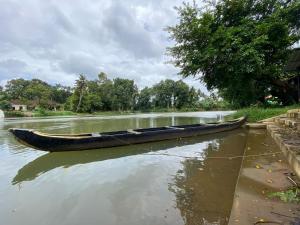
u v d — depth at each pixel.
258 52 14.92
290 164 4.83
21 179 5.79
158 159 7.43
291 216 3.01
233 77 17.06
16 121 27.59
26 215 3.92
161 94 93.38
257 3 17.70
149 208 4.02
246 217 3.03
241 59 14.77
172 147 9.33
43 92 76.19
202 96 96.75
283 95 20.42
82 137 8.37
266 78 18.05
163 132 10.49
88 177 5.82
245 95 21.73
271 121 14.62
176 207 4.01
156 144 9.88
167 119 29.84
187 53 17.44
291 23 17.45
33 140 7.57
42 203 4.37
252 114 17.56
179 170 6.14
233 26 16.53
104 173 6.10
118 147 9.11
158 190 4.80
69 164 7.07
